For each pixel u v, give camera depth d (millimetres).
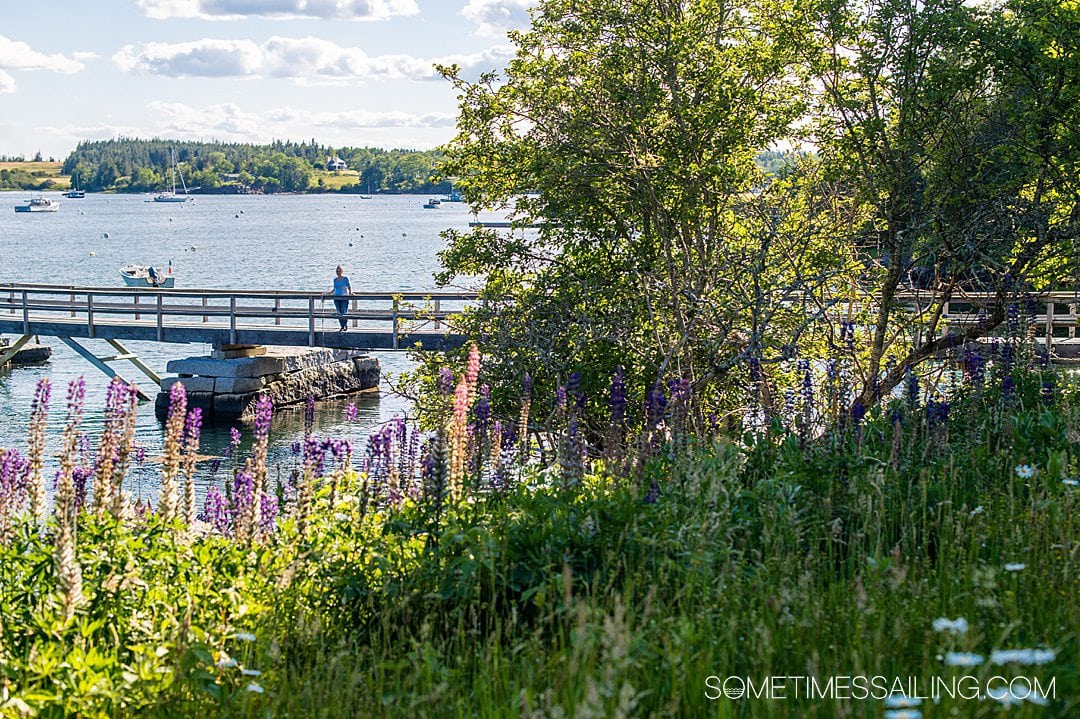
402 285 64000
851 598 4434
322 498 6293
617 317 15953
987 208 14641
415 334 26266
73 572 4516
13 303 31078
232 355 30062
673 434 6770
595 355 15961
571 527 5211
